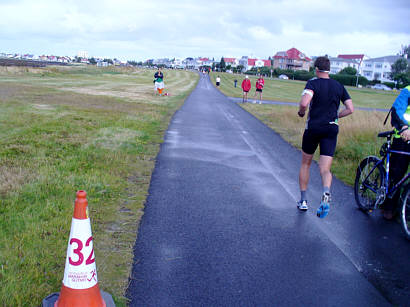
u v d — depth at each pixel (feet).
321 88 15.17
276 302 10.05
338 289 10.85
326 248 13.48
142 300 9.76
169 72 339.36
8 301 8.98
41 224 13.29
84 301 8.72
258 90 91.20
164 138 33.53
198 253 12.53
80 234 8.70
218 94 114.83
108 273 10.87
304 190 17.33
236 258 12.37
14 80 94.07
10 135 27.76
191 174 22.33
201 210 16.55
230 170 23.97
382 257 12.98
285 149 32.37
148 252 12.37
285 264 12.14
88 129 32.96
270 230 14.84
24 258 10.89
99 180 18.95
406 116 15.35
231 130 41.75
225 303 9.87
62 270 10.61
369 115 45.37
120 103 58.65
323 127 15.25
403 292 10.87
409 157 15.69
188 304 9.73
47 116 38.24
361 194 17.87
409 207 14.33
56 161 21.76
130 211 15.81
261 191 19.97
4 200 15.21
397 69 340.18
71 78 133.49
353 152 29.17
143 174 21.58
